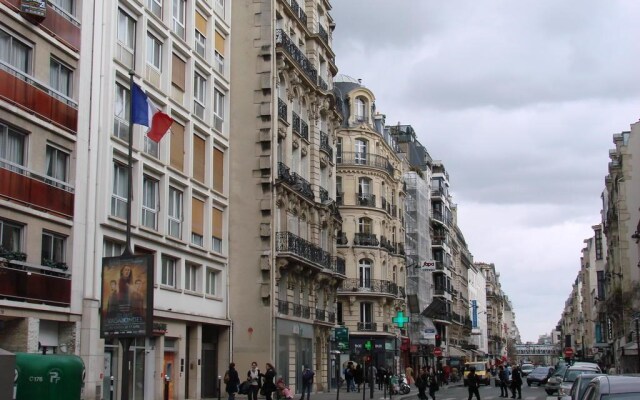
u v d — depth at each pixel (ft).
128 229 68.69
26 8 81.66
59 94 87.76
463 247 422.00
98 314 91.71
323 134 167.02
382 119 236.22
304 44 161.17
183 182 116.16
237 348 132.05
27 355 55.72
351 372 168.66
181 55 117.60
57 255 87.30
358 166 214.07
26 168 82.12
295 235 143.43
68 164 89.45
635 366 205.46
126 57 102.01
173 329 112.06
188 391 118.93
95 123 93.56
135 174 102.37
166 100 111.45
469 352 395.55
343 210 211.61
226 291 132.05
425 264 247.91
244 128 136.87
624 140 253.03
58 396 55.93
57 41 87.45
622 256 222.48
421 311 268.62
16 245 81.10
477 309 484.33
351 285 208.54
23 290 80.12
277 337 134.00
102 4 95.96
